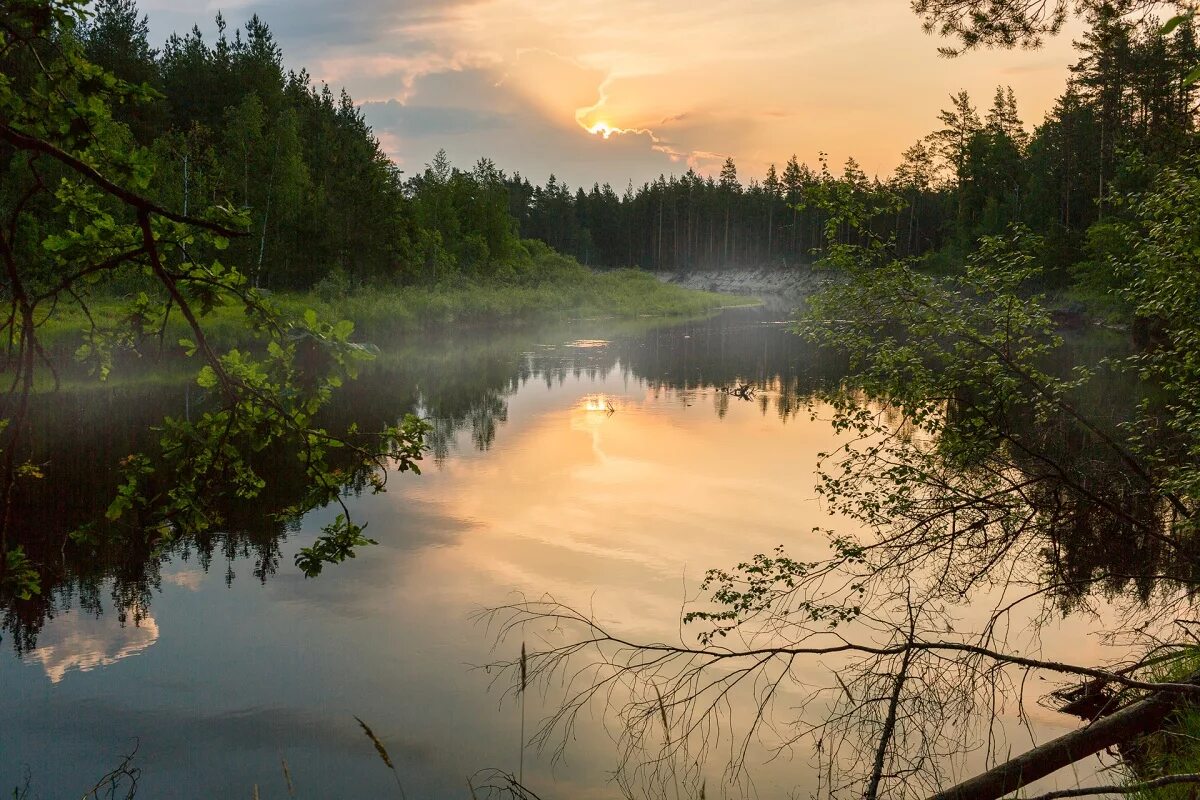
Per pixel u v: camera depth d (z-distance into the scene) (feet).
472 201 234.99
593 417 69.21
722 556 34.91
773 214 397.19
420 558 34.73
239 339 86.58
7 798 18.45
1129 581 27.89
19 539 35.60
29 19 9.64
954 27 29.45
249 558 34.76
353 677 24.54
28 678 24.38
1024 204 186.70
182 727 21.75
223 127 186.29
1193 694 18.48
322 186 161.68
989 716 21.61
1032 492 26.89
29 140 8.57
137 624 28.37
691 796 18.58
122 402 69.00
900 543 26.22
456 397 79.51
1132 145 27.81
